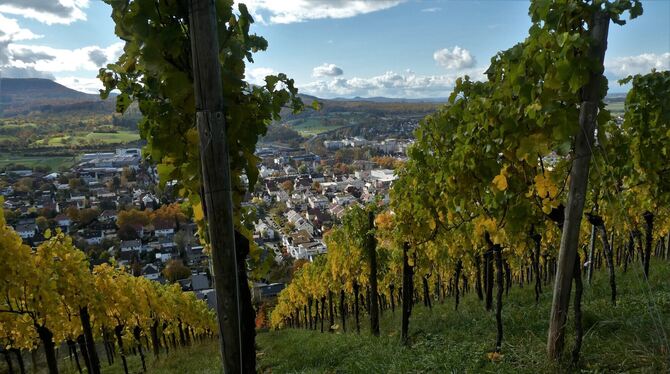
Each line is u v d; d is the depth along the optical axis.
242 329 2.82
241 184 2.98
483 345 5.17
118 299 15.81
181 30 2.46
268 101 3.22
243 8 2.74
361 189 140.62
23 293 8.66
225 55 2.73
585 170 3.34
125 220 92.06
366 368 5.96
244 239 2.94
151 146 2.90
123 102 2.96
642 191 7.18
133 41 2.52
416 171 7.36
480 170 5.09
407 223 7.95
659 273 8.55
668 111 5.90
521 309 7.29
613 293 5.95
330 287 19.41
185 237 86.94
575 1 3.03
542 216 4.47
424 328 9.34
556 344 3.66
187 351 19.53
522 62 3.45
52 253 10.78
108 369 19.03
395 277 18.78
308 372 7.42
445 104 6.74
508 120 3.99
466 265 15.48
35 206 97.62
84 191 121.62
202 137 1.99
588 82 3.17
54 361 9.40
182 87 2.50
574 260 3.53
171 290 26.39
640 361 3.36
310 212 117.31
